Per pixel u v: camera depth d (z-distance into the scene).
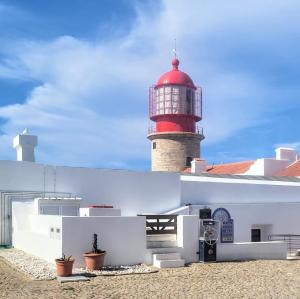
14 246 20.67
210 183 25.38
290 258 19.66
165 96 38.56
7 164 20.88
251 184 26.14
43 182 21.53
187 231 17.70
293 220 25.61
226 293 12.79
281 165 33.47
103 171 22.92
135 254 16.73
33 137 24.02
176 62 39.88
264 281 14.45
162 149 38.56
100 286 13.22
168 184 24.48
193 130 39.00
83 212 18.59
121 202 23.27
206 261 17.64
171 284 13.72
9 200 20.88
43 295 12.01
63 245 15.52
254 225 24.83
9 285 13.12
